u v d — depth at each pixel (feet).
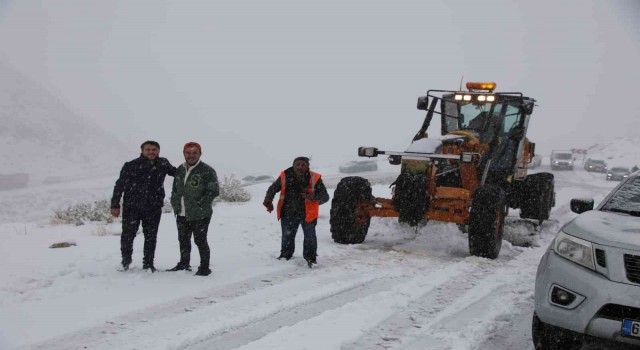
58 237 29.40
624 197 16.01
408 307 18.22
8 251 25.22
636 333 11.70
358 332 15.76
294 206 24.04
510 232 30.63
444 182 29.45
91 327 15.76
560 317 12.66
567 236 13.61
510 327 16.69
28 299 18.22
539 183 32.60
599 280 12.28
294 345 14.70
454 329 16.21
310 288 20.02
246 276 21.56
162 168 21.95
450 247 28.55
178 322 16.22
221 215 37.91
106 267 22.29
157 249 26.25
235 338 15.24
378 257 25.61
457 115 32.27
